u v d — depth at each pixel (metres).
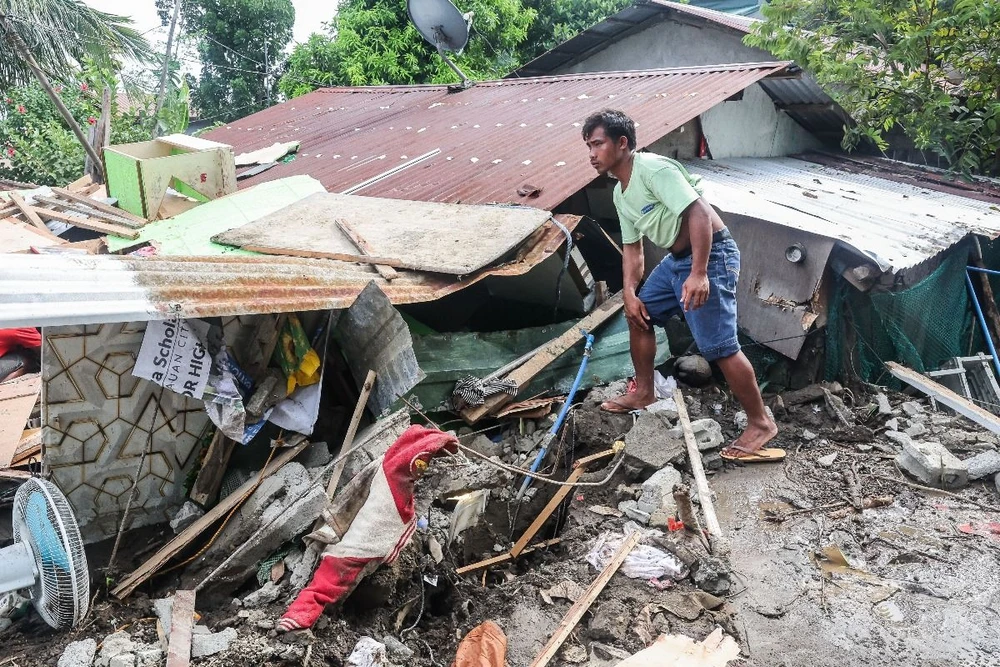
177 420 4.41
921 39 8.74
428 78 17.45
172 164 7.60
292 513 4.05
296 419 4.52
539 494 5.23
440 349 5.80
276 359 4.60
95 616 3.74
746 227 6.54
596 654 3.59
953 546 4.27
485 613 4.05
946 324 7.11
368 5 17.77
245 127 12.67
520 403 5.83
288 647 3.42
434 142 9.19
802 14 9.26
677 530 4.41
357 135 10.45
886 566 4.15
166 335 4.09
